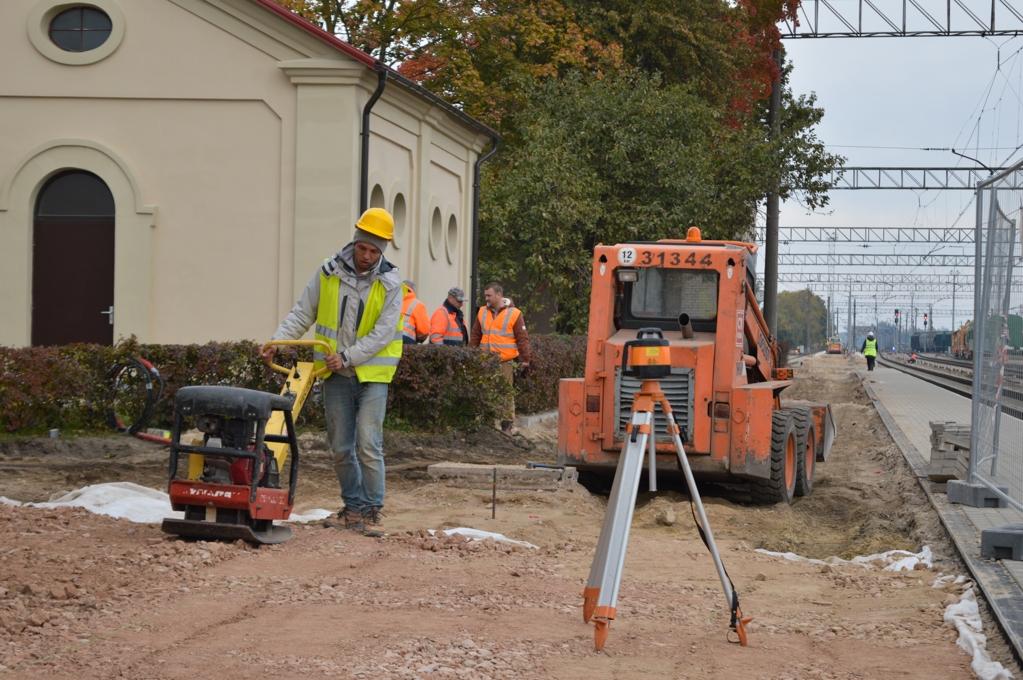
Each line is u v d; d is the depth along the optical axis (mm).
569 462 13266
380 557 8312
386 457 14633
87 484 11742
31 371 14617
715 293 13531
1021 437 9797
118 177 18781
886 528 12273
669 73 39031
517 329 18469
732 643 6656
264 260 18578
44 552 7707
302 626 6320
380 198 20438
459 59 33531
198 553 7855
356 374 9203
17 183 18875
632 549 9898
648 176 32562
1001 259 10930
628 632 6723
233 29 18562
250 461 8422
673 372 12930
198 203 18688
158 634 6066
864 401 34031
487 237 30594
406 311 17797
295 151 18469
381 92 18609
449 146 24062
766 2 43188
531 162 30344
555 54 35531
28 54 18938
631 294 13766
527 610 7031
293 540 8664
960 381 46562
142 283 18656
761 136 36719
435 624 6508
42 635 5926
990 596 7793
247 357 15547
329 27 33781
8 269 18844
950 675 6160
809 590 8547
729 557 9805
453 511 11234
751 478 13289
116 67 18828
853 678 6043
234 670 5492
